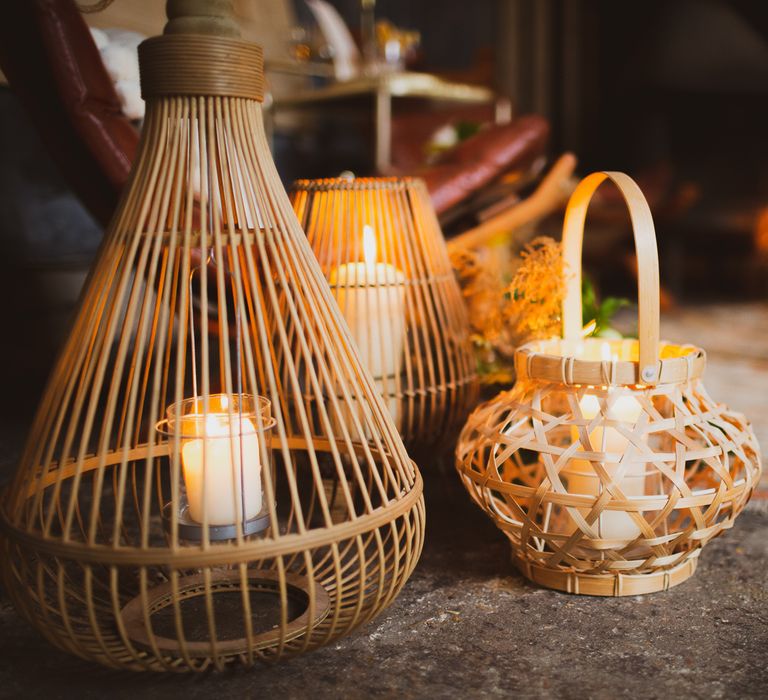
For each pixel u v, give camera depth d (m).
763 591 1.03
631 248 3.58
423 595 1.02
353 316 1.17
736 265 4.00
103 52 1.38
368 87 2.56
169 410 0.92
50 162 1.76
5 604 1.01
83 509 1.23
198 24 0.86
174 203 0.86
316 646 0.88
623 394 0.97
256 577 1.02
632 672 0.90
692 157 4.61
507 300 1.26
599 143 4.79
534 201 1.60
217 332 1.33
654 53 4.64
